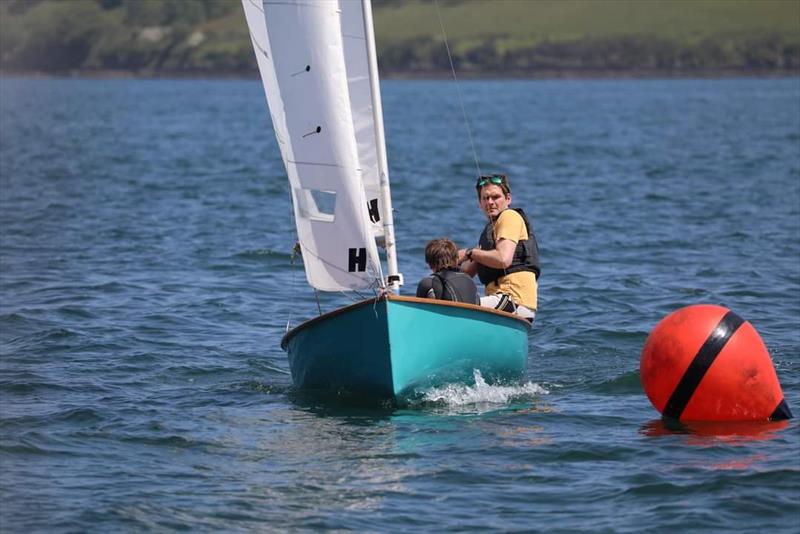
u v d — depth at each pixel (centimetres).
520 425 3272
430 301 3356
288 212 8762
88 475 2852
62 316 4897
